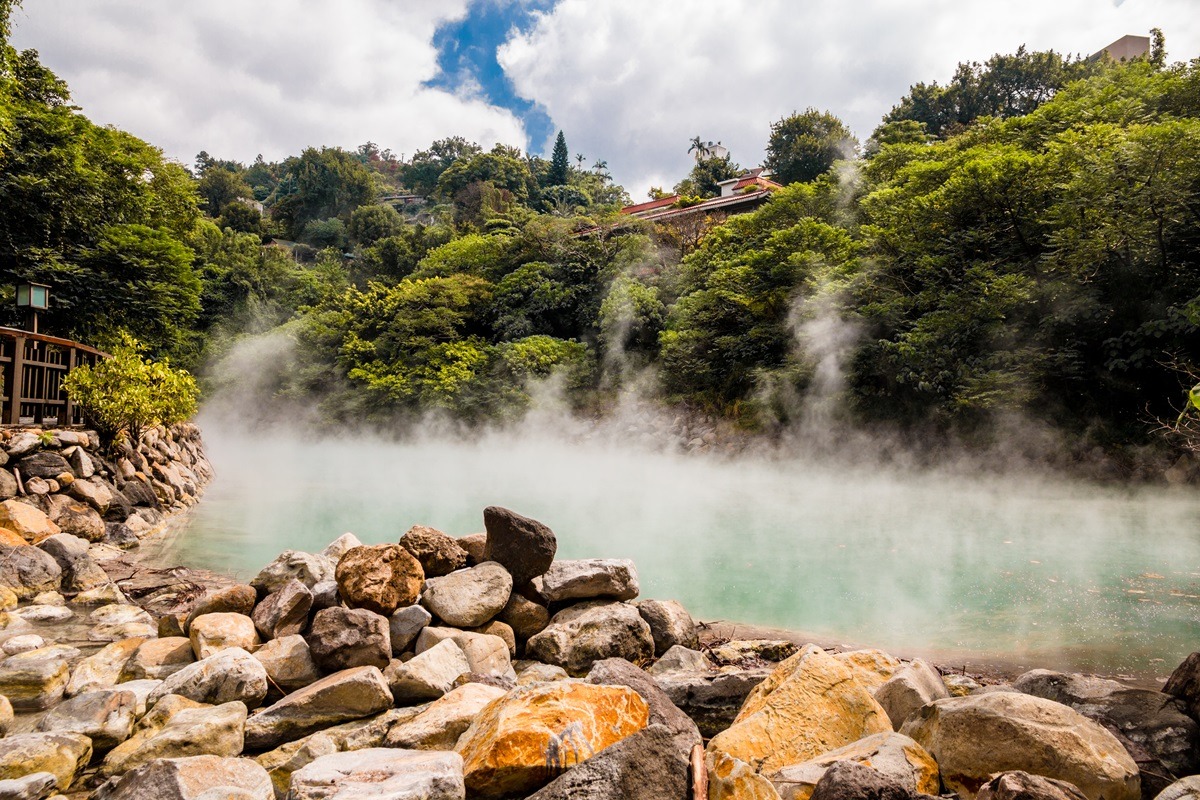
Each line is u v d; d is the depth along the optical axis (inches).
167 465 418.0
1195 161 510.6
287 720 121.2
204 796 86.7
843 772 80.0
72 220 650.2
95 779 102.3
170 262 724.0
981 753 93.2
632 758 82.7
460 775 89.3
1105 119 670.5
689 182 2121.1
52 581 203.2
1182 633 191.2
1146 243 559.2
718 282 911.7
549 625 176.1
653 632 178.4
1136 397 556.4
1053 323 579.5
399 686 133.9
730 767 82.5
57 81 700.7
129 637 164.9
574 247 1286.9
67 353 346.3
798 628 199.0
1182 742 100.3
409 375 1189.1
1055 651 176.4
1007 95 1822.1
